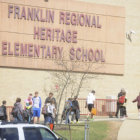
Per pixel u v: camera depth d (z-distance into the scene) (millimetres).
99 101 39000
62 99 38125
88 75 39594
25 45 37312
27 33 37469
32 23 37719
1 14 36625
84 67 39250
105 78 40438
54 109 27500
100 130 28625
